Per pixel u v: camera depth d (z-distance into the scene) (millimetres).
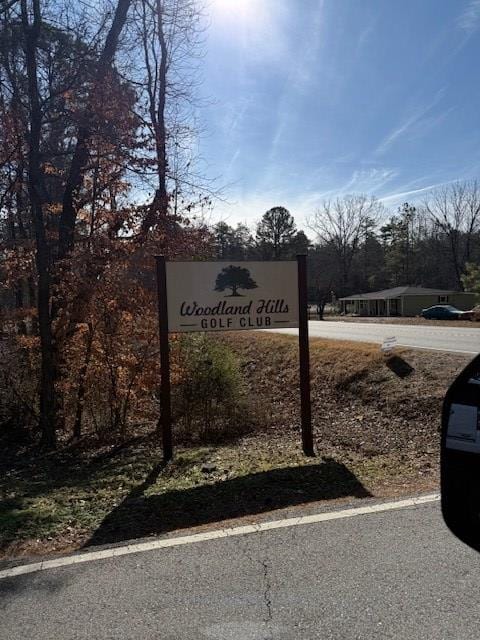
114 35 10703
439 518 4035
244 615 2832
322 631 2658
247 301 7387
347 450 7410
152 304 10062
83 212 10758
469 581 3066
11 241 10734
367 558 3422
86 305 9750
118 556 3680
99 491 5906
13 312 11094
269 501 4887
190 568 3418
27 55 9625
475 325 32000
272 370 15391
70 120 10141
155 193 11188
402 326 33094
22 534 4387
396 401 9625
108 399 10312
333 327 33750
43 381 9688
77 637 2684
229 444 8836
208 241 12133
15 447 9906
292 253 88000
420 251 83250
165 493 5484
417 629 2641
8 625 2820
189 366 10281
